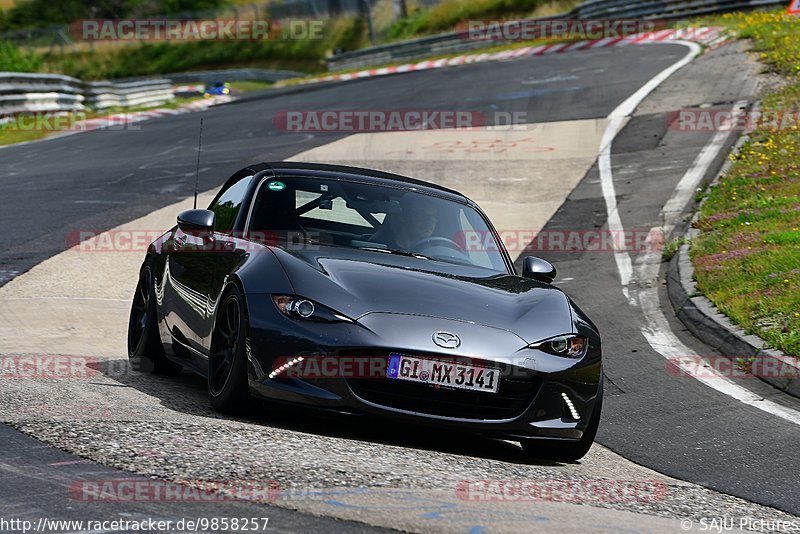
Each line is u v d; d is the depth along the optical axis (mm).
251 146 77500
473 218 23562
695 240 42656
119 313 32875
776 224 42781
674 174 57500
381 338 17453
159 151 78750
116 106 129250
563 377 18375
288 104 107188
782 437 22047
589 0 147625
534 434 18250
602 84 90625
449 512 13094
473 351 17719
